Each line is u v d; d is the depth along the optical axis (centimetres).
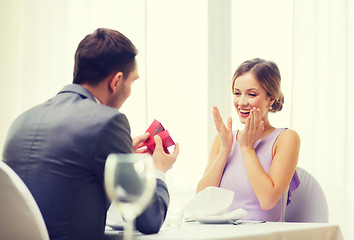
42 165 114
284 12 379
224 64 372
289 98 372
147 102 332
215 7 371
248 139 205
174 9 356
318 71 371
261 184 195
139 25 336
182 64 355
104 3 334
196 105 357
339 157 365
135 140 138
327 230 142
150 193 92
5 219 101
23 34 321
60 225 110
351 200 363
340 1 374
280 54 376
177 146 140
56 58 326
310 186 209
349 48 373
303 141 366
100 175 112
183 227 138
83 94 125
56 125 116
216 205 154
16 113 319
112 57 128
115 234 123
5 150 123
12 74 320
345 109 369
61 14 328
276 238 124
